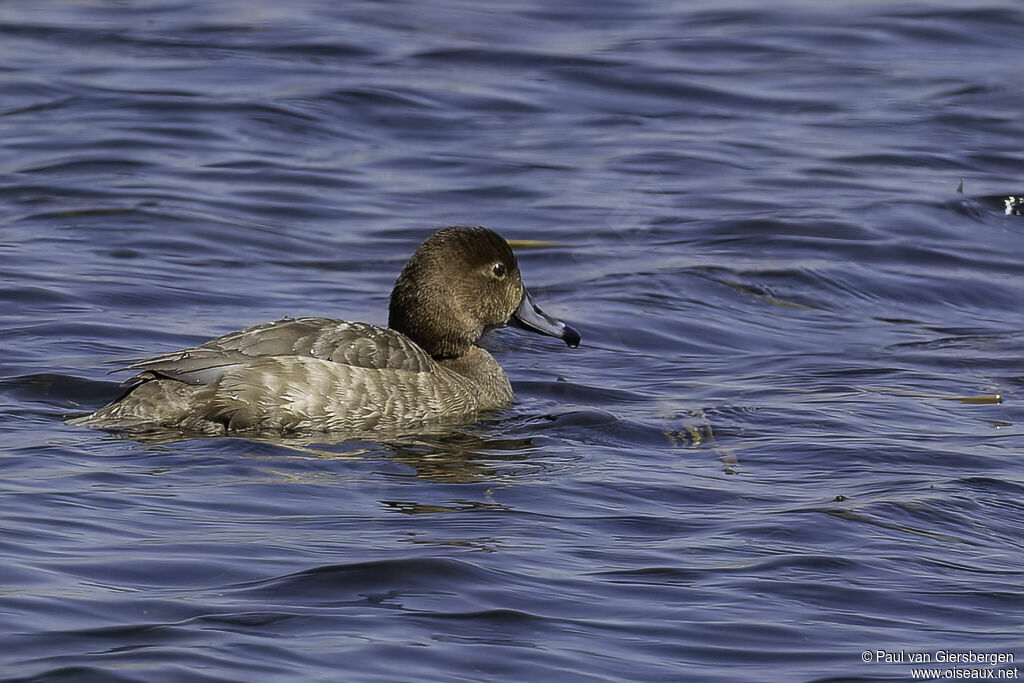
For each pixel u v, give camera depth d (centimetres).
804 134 2255
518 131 2231
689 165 2105
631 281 1673
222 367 1149
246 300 1552
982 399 1309
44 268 1597
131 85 2312
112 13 2747
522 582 838
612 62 2539
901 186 2039
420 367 1244
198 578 823
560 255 1759
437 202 1934
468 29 2719
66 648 727
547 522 949
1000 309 1661
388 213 1883
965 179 2075
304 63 2464
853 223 1878
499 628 776
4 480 982
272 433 1151
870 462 1109
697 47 2647
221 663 715
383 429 1202
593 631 778
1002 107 2367
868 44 2683
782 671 741
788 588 846
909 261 1778
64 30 2605
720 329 1551
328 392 1173
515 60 2533
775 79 2500
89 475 1004
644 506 991
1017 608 828
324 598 802
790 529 941
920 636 788
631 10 2908
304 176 1998
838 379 1379
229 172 1992
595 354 1477
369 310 1548
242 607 784
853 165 2122
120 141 2070
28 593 788
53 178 1922
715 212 1922
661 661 748
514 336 1534
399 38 2633
